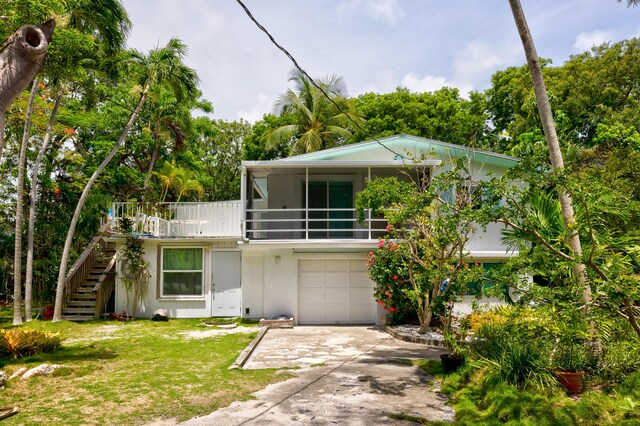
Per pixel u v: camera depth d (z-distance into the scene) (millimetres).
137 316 17734
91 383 8273
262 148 33062
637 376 7004
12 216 20906
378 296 15047
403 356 10961
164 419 6504
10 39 6664
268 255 16734
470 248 16281
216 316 17984
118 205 18266
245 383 8391
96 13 14031
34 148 20562
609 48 25094
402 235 14164
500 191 7160
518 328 7566
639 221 9086
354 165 15602
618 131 18297
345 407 7137
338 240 15844
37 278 20078
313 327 15961
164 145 25656
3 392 7648
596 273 6523
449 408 7207
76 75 14453
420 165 14969
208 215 18500
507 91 29312
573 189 6508
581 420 6113
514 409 6508
